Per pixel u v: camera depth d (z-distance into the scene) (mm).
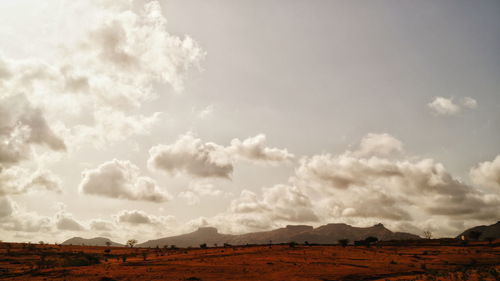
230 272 64312
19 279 56812
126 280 53781
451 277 44031
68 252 129250
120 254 129625
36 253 117562
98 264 83625
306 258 93938
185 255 113250
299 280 54781
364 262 82812
